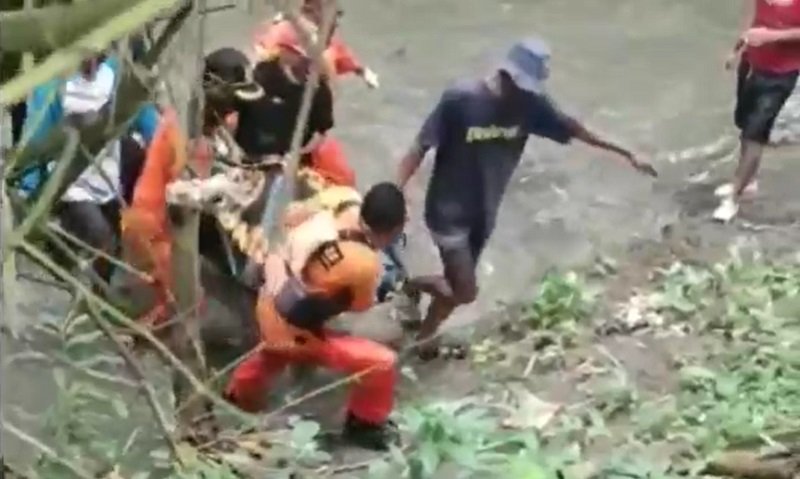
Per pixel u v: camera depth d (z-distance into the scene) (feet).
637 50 56.13
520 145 31.09
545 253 37.27
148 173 24.59
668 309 32.65
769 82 37.24
